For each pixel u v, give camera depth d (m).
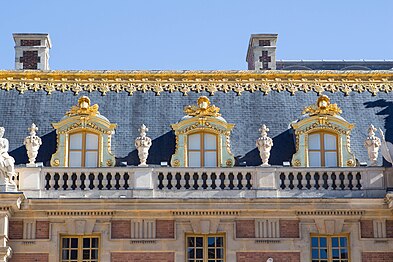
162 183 75.19
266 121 80.75
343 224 74.56
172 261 73.62
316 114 78.12
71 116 77.69
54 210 73.62
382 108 82.50
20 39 88.25
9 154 77.50
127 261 73.56
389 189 75.44
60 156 76.62
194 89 83.06
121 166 76.19
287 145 78.94
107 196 74.50
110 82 83.44
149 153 77.81
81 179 75.31
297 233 74.31
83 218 73.88
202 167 75.44
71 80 83.56
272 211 74.31
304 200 73.94
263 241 74.00
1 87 82.75
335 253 74.62
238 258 73.75
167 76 84.00
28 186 74.50
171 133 79.12
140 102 81.88
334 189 75.56
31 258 73.31
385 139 80.12
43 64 87.75
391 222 74.69
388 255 74.31
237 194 74.88
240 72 84.31
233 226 74.25
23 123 80.06
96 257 73.94
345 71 85.12
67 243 74.19
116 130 79.38
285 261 73.88
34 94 82.38
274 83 83.81
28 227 73.69
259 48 89.75
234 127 80.06
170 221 74.31
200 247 74.31
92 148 77.44
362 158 78.56
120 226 74.12
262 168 75.44
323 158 77.69
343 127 78.00
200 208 73.88
